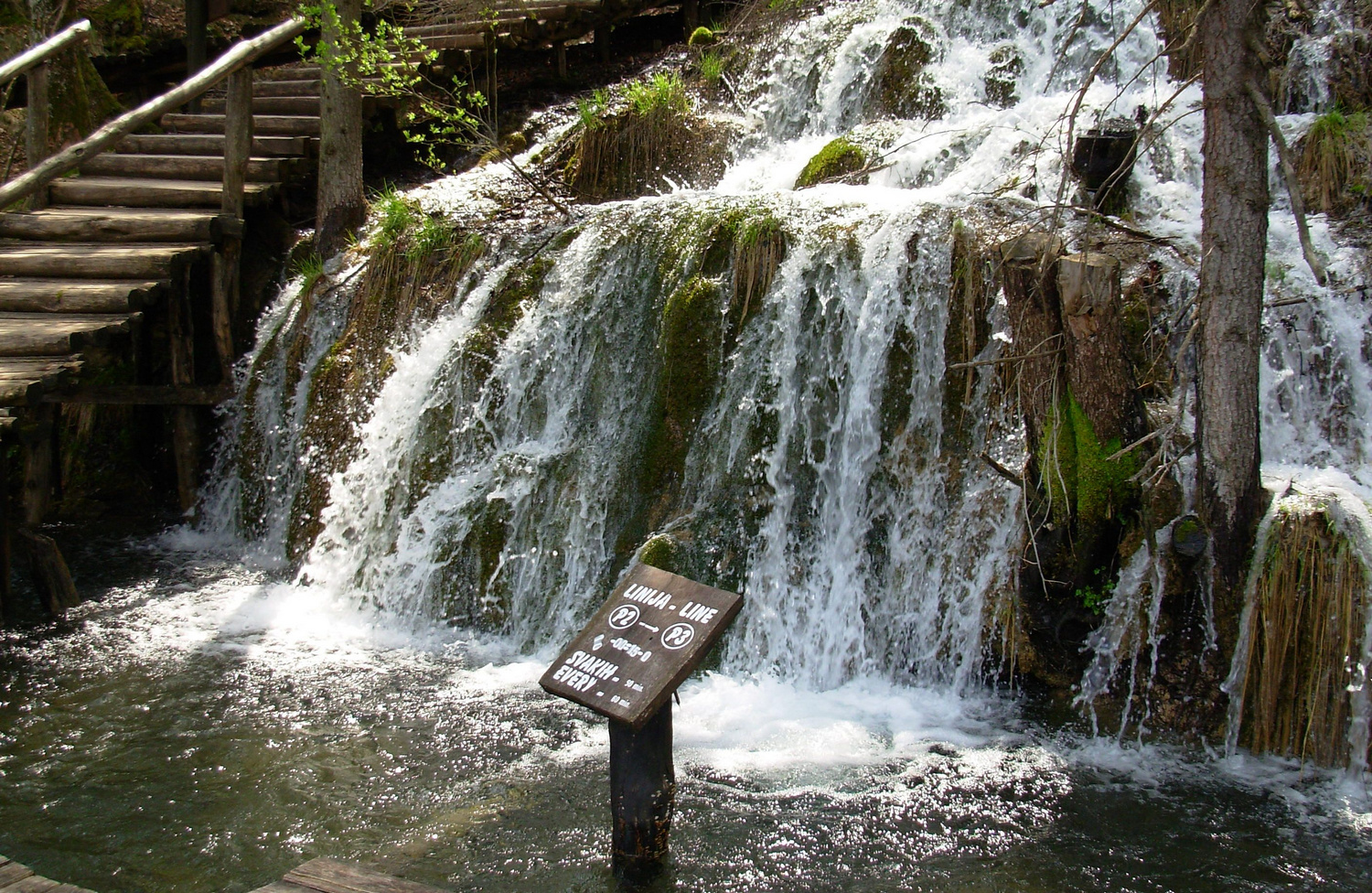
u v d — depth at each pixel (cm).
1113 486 551
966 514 643
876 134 963
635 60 1378
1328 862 471
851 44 1087
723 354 743
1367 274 682
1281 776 532
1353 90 856
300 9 977
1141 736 567
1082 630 591
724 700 634
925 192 809
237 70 941
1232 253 517
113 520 973
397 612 768
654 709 407
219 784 546
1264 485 577
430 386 830
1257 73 500
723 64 1195
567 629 722
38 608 783
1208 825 498
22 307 829
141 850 492
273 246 1041
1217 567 552
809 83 1113
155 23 1330
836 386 706
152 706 631
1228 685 552
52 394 778
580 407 795
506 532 756
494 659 706
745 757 567
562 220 952
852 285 714
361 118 1055
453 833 502
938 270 688
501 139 1177
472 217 974
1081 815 509
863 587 668
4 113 1114
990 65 1040
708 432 735
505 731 601
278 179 1044
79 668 684
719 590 432
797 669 669
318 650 718
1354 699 523
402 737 595
